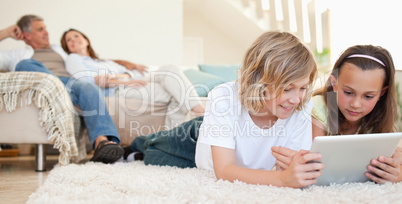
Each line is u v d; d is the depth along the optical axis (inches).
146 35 165.6
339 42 124.6
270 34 42.8
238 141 47.3
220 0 201.5
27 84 70.4
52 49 130.4
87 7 157.2
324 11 152.1
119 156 70.3
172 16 168.7
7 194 46.3
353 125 57.2
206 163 54.4
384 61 51.6
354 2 114.1
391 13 96.8
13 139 71.2
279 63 39.8
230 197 32.6
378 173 41.7
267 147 48.6
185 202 31.9
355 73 50.6
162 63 167.9
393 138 40.1
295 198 33.1
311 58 41.2
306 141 49.2
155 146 67.4
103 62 127.0
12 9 145.6
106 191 37.9
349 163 40.4
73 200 32.9
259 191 35.7
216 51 248.5
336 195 34.1
